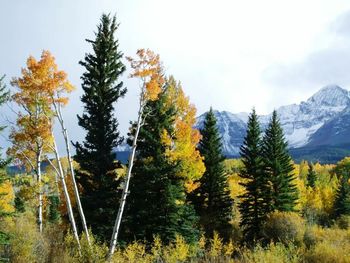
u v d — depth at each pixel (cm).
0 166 1781
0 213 1720
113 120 2795
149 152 2727
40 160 2597
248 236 4322
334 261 1538
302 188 7244
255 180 4625
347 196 6775
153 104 2733
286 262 1442
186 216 2867
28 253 1410
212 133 4525
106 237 2559
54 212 4053
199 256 2166
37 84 2119
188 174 3008
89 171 2730
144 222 2642
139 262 1769
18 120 2411
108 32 2859
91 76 2788
